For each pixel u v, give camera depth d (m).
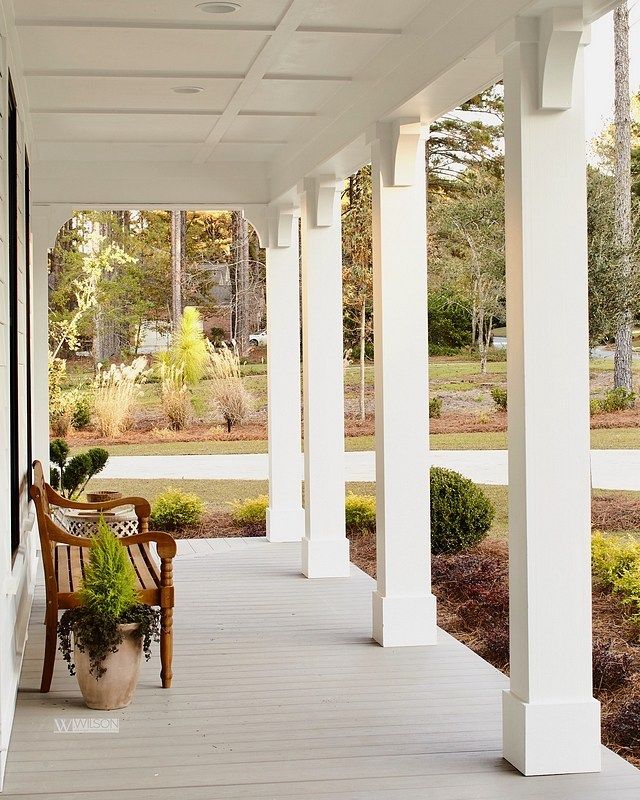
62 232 17.03
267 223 9.60
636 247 12.31
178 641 6.35
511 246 4.27
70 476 10.44
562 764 4.21
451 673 5.64
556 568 4.20
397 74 5.61
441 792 4.03
